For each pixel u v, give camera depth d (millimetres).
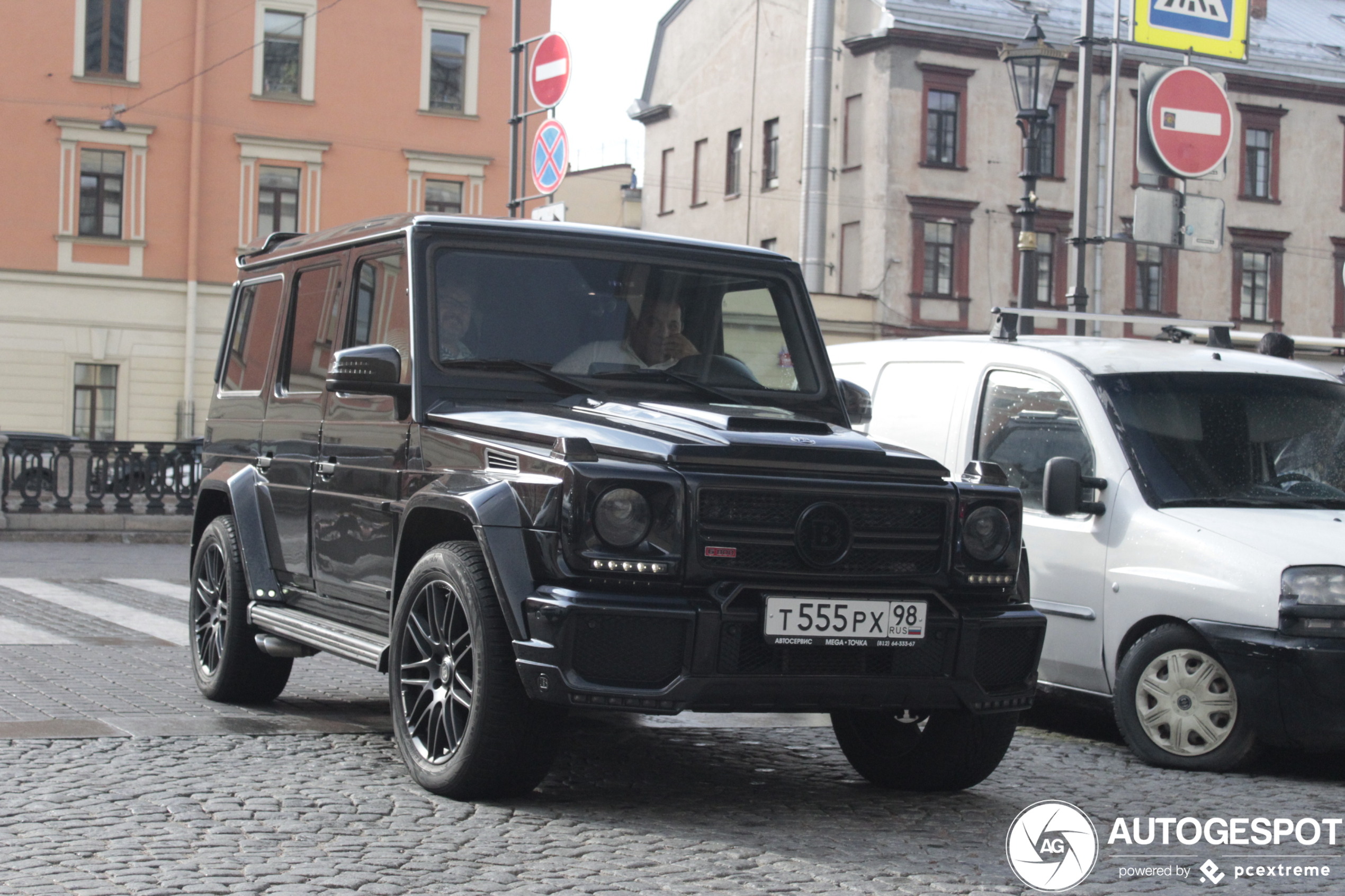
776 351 6965
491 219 6691
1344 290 52844
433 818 5457
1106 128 48406
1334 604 6965
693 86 57125
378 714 7875
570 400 6328
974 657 5652
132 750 6516
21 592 14453
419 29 43219
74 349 40406
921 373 9414
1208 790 6773
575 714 8250
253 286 8320
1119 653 7695
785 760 7105
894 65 46688
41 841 4973
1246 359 8656
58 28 40031
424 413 6199
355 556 6605
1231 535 7375
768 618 5305
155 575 17250
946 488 5711
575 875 4781
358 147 42719
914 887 4844
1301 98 52094
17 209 39875
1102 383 8242
